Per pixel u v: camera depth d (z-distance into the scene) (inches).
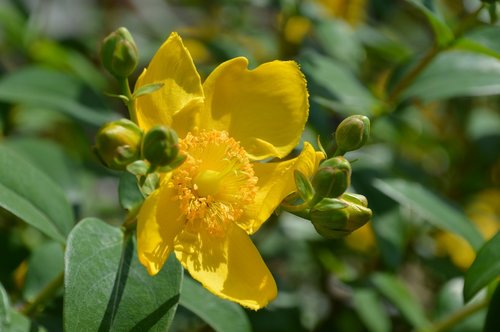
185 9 18.9
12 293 11.6
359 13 14.7
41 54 15.3
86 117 12.8
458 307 12.2
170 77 9.1
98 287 8.8
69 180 13.0
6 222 13.2
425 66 11.9
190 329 13.2
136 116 9.0
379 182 12.1
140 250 8.4
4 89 12.7
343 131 9.2
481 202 16.1
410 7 17.4
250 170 9.3
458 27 11.6
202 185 9.3
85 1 20.7
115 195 17.2
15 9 15.3
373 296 12.6
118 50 8.9
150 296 8.9
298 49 14.4
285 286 13.5
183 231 9.1
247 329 9.8
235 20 16.3
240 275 9.1
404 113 14.0
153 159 8.5
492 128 15.3
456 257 14.7
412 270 16.1
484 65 12.3
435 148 15.8
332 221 8.8
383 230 12.2
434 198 12.1
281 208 9.1
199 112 9.2
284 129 9.4
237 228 9.3
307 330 13.6
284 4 13.8
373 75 15.8
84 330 8.6
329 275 14.5
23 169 9.8
